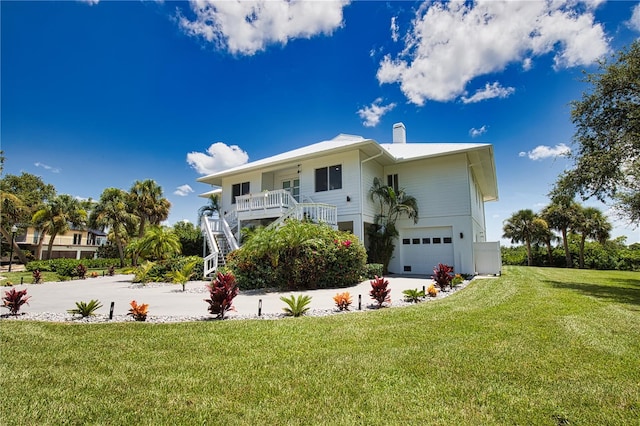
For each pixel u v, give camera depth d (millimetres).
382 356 3723
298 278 9844
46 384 3057
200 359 3701
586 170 11172
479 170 17375
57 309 7070
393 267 16094
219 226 17078
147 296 9172
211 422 2359
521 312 6121
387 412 2471
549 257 28062
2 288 11500
